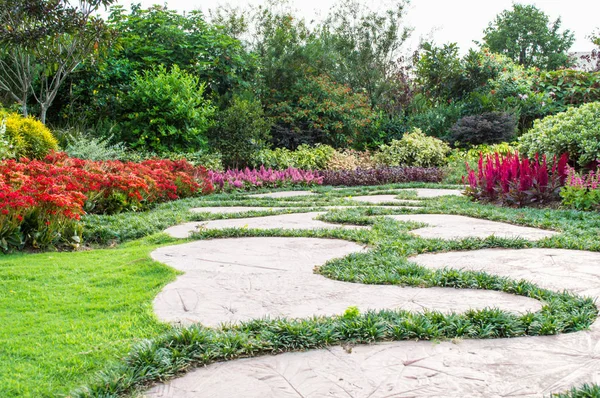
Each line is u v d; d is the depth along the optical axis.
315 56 19.14
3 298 2.97
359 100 18.91
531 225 5.47
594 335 2.22
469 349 2.10
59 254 4.41
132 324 2.51
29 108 13.79
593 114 8.23
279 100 18.14
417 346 2.14
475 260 3.76
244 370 1.95
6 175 5.45
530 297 2.79
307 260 3.88
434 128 19.33
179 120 13.30
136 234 5.50
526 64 40.88
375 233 4.85
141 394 1.77
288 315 2.58
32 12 10.09
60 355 2.14
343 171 14.40
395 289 3.01
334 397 1.72
